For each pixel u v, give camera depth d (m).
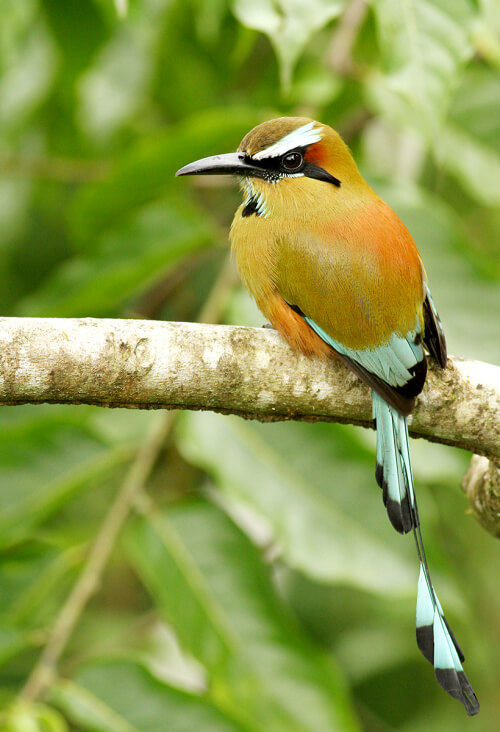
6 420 10.05
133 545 9.00
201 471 12.87
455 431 7.86
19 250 14.27
